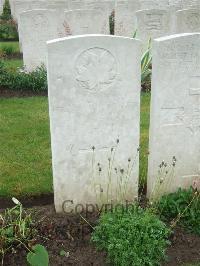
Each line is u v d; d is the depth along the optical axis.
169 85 1.27
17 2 4.47
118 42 1.19
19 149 1.82
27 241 1.17
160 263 1.14
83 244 1.21
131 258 1.08
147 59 2.52
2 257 1.12
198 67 1.27
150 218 1.16
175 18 2.95
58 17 3.29
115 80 1.23
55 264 1.13
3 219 1.21
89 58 1.19
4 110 2.28
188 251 1.20
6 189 1.51
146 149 1.78
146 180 1.53
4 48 3.64
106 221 1.18
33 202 1.45
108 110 1.26
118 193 1.37
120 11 3.73
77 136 1.26
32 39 2.78
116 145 1.31
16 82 2.59
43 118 2.17
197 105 1.32
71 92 1.21
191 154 1.38
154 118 1.31
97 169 1.32
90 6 4.37
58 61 1.16
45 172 1.62
